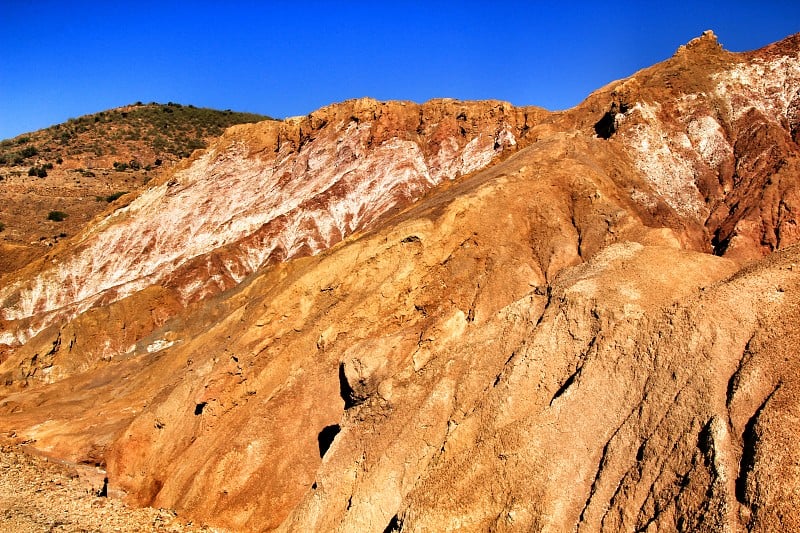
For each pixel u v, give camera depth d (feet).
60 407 177.17
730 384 69.72
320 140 369.91
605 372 79.66
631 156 186.60
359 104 363.15
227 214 350.84
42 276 318.45
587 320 86.22
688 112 205.57
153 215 354.54
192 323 209.05
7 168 561.02
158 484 123.13
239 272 287.69
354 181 325.62
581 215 134.72
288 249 296.51
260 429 112.27
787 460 59.41
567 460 74.18
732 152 189.47
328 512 89.92
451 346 100.99
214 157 393.29
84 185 527.40
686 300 80.64
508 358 91.35
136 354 207.72
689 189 179.73
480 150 332.19
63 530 102.47
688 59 229.45
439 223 132.57
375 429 94.07
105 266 326.65
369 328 122.11
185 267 288.30
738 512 59.36
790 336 69.97
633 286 88.02
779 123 196.54
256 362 127.85
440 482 77.51
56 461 148.36
